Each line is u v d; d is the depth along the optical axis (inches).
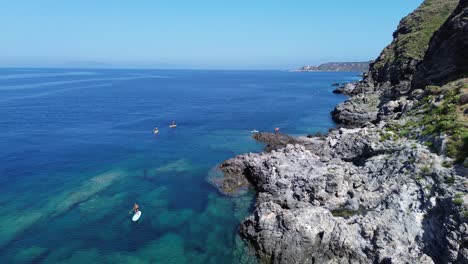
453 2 6348.4
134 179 2369.6
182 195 2112.5
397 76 5014.8
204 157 2854.3
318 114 4904.0
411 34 5787.4
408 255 1253.7
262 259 1446.9
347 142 2303.2
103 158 2834.6
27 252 1512.1
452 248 1186.6
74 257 1486.2
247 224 1631.4
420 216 1387.8
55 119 4542.3
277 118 4611.2
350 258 1348.4
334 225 1459.2
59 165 2645.2
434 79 3107.8
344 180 1801.2
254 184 2213.3
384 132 2103.8
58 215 1841.8
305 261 1376.7
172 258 1488.7
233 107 5723.4
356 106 4271.7
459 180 1382.9
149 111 5300.2
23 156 2854.3
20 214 1841.8
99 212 1886.1
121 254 1518.2
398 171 1678.2
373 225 1403.8
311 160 2186.3
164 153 2982.3
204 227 1738.4
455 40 2960.1
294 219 1472.7
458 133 1610.5
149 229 1722.4
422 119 2026.3
